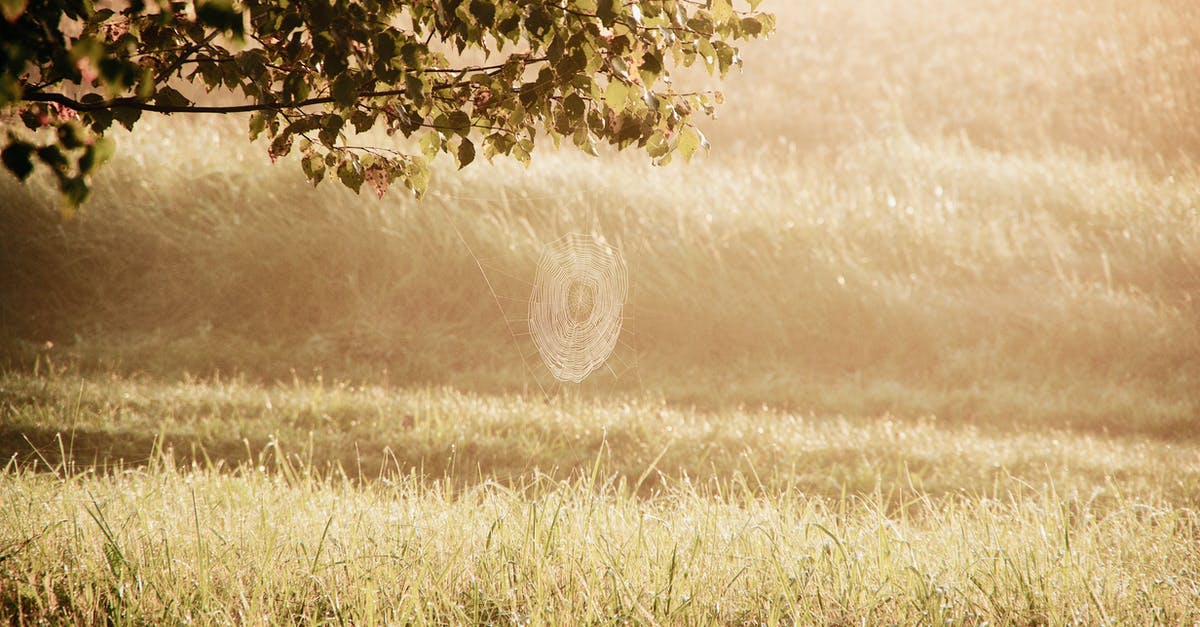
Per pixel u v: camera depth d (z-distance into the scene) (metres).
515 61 8.57
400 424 18.00
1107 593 9.70
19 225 27.36
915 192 34.06
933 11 59.44
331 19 6.97
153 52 8.37
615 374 24.02
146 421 17.31
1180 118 43.81
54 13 5.55
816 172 38.31
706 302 26.86
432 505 12.00
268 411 18.30
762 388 23.62
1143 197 33.47
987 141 44.69
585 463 16.56
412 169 9.43
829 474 16.52
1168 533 11.44
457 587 9.62
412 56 7.66
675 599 9.22
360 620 8.74
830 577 9.83
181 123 35.88
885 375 25.27
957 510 14.12
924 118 47.38
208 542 10.38
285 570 9.56
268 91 8.33
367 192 29.33
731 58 8.45
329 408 18.58
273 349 24.80
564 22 7.88
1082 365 25.09
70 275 26.95
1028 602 9.38
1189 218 31.28
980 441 18.86
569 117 8.38
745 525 10.73
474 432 17.73
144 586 9.05
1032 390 23.67
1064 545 10.61
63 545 10.07
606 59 8.09
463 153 8.86
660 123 8.73
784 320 26.81
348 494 12.56
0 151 5.37
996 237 30.33
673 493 14.29
